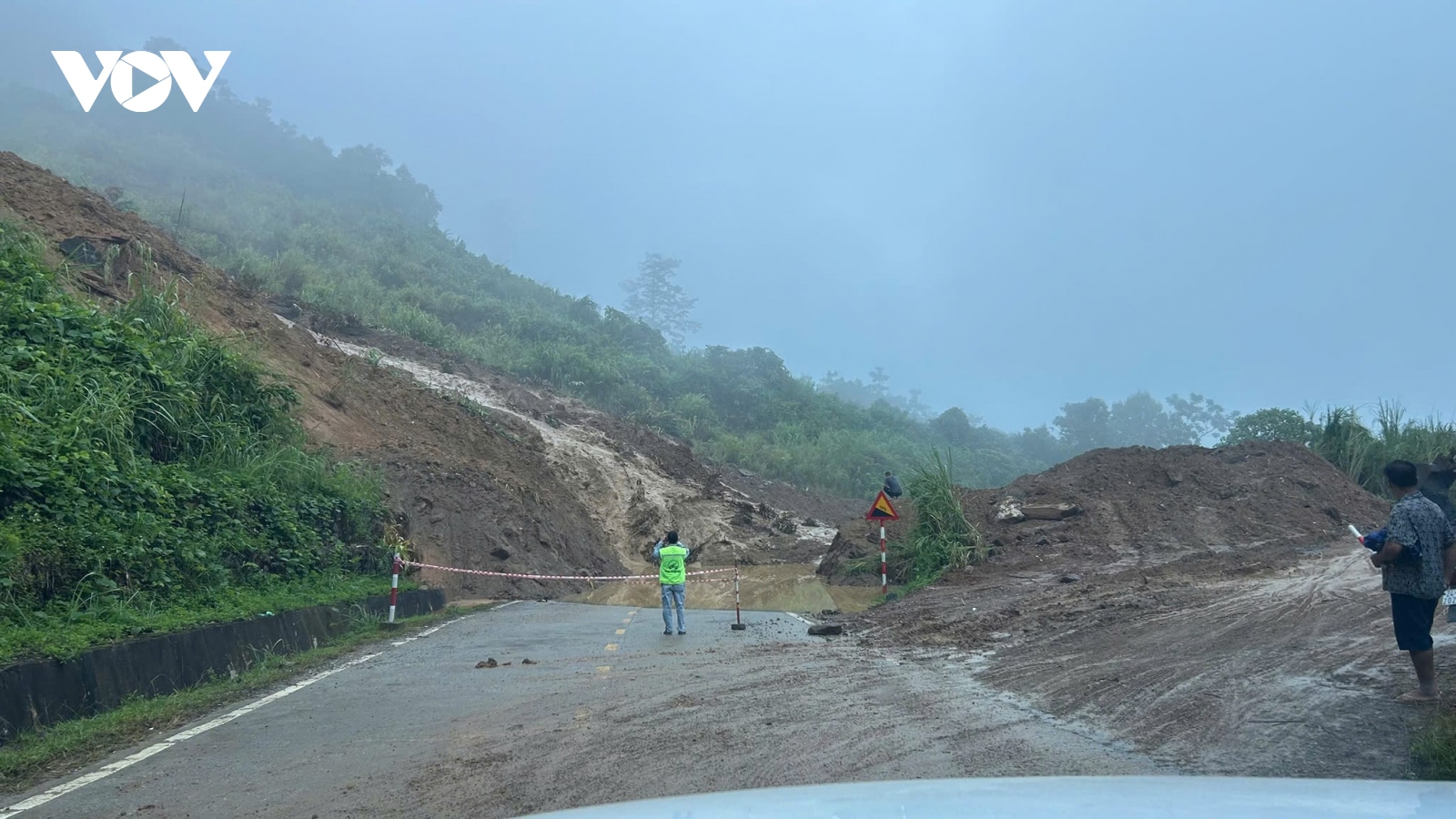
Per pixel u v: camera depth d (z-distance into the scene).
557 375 42.41
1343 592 11.54
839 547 21.55
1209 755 5.75
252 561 12.30
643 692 8.38
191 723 7.54
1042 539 17.53
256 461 14.13
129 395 12.30
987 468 68.81
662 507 31.50
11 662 7.03
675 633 12.57
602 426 36.03
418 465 20.73
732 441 46.38
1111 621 10.88
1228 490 18.95
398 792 5.54
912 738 6.45
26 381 11.06
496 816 5.03
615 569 25.67
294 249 51.00
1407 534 6.43
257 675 9.47
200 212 58.38
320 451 16.97
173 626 9.05
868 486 50.19
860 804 2.13
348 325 33.84
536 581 20.06
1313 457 20.31
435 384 31.20
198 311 20.05
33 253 14.59
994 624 11.40
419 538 18.92
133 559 9.67
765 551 30.86
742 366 63.38
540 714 7.55
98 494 10.06
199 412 13.73
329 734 7.05
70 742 6.68
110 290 17.64
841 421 60.09
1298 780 2.29
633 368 50.62
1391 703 6.63
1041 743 6.22
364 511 16.19
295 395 16.44
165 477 11.64
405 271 55.34
